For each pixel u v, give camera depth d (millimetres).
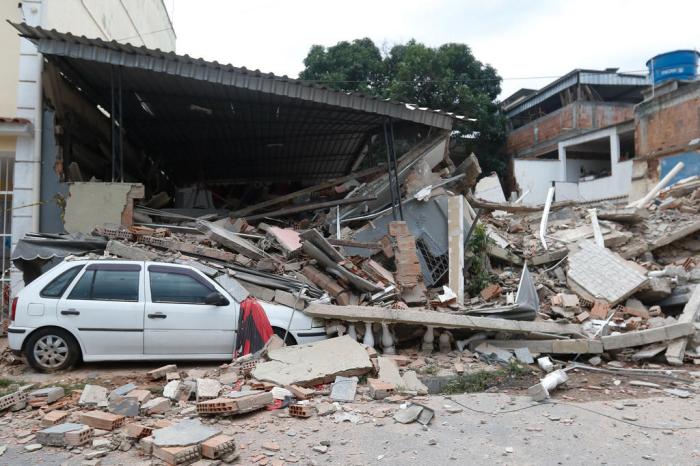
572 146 28906
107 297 6805
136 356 6754
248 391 5438
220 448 4039
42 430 4473
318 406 5227
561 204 15047
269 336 6965
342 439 4461
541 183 28969
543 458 4094
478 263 10492
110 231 8930
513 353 7527
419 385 6047
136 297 6832
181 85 10180
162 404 5137
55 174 10195
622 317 8977
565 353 7484
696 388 6152
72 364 6711
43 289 6781
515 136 33125
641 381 6449
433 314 7477
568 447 4312
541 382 5887
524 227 13867
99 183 9516
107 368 6930
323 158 16250
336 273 8602
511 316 8188
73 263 6961
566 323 8312
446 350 7742
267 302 7578
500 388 6281
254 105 11125
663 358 7445
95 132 12164
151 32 18594
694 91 19375
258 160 16453
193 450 4047
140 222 10227
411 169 11391
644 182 21422
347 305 8180
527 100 33562
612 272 9953
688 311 8258
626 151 29234
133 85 10406
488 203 15039
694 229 11703
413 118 10266
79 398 5527
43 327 6652
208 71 9156
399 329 7914
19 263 8508
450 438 4508
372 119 11766
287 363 6289
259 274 8266
